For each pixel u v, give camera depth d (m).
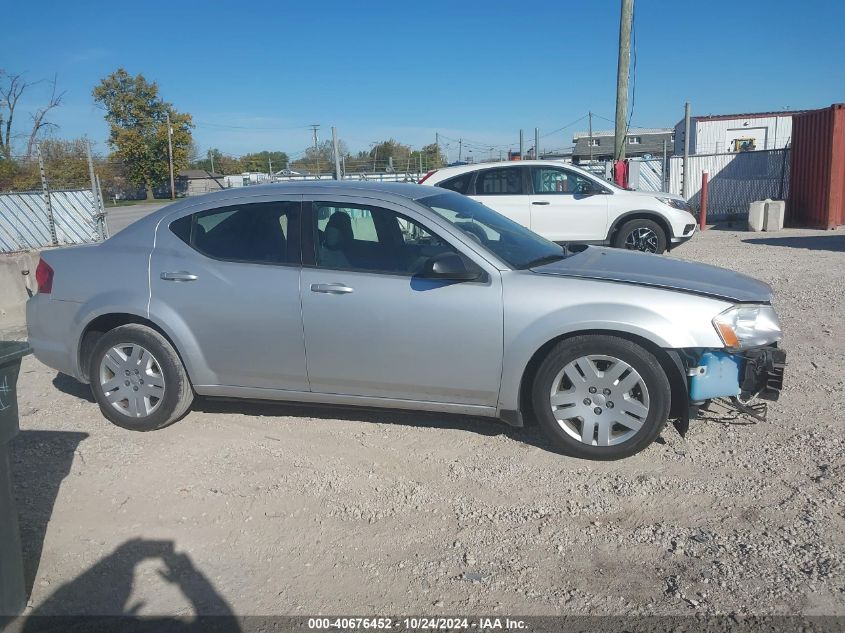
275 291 4.82
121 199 47.69
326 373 4.83
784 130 29.86
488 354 4.51
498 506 4.06
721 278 4.73
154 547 3.80
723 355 4.39
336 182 5.25
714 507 3.94
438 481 4.37
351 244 4.84
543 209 12.46
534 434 4.97
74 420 5.51
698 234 17.09
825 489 4.04
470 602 3.27
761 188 19.97
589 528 3.80
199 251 5.09
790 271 10.76
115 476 4.55
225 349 4.97
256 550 3.75
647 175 20.97
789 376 5.88
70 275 5.34
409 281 4.64
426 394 4.72
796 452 4.50
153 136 59.94
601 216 12.42
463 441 4.90
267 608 3.30
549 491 4.19
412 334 4.60
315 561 3.63
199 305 4.97
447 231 4.68
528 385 4.64
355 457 4.72
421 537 3.80
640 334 4.25
